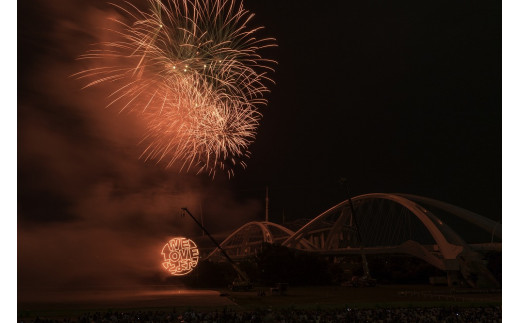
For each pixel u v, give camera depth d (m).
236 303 62.44
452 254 106.69
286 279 115.50
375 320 37.69
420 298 67.06
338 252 142.38
